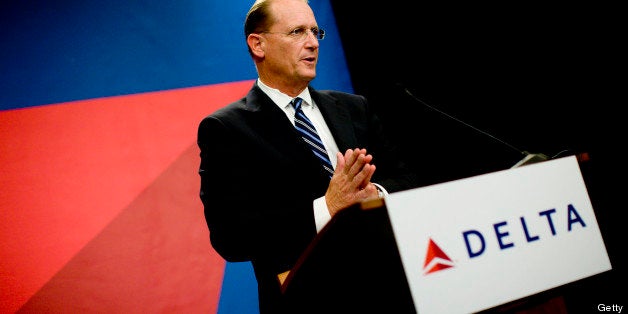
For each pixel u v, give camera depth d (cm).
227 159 121
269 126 130
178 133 220
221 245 116
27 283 173
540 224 69
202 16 247
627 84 182
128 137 209
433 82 245
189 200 210
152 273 191
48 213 184
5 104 192
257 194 120
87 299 178
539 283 66
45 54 206
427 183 240
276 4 136
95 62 215
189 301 193
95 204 193
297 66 133
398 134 251
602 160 190
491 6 218
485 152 226
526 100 215
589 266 71
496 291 63
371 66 268
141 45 227
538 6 204
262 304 110
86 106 206
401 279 57
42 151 192
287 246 96
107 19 223
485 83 227
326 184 125
